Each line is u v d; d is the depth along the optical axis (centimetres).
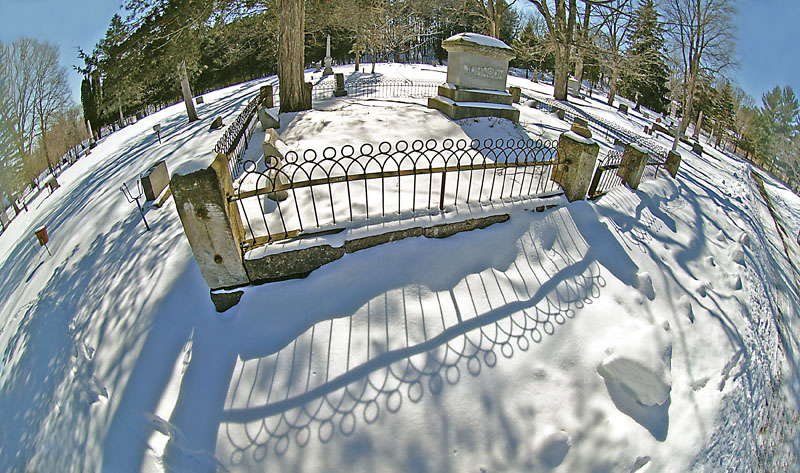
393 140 770
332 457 259
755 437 337
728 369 377
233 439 270
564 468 266
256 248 362
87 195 946
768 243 783
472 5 2497
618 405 306
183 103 2491
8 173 2242
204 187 312
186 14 1078
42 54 2473
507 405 293
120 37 1089
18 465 307
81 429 304
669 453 286
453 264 396
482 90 967
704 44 2533
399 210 415
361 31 1839
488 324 346
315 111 1020
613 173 645
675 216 634
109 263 510
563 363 327
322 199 489
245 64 3944
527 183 571
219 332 339
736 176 1469
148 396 305
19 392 378
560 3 1972
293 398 288
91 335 391
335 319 341
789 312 570
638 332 347
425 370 305
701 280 490
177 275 409
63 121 3136
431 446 267
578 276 416
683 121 2589
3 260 826
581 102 2345
